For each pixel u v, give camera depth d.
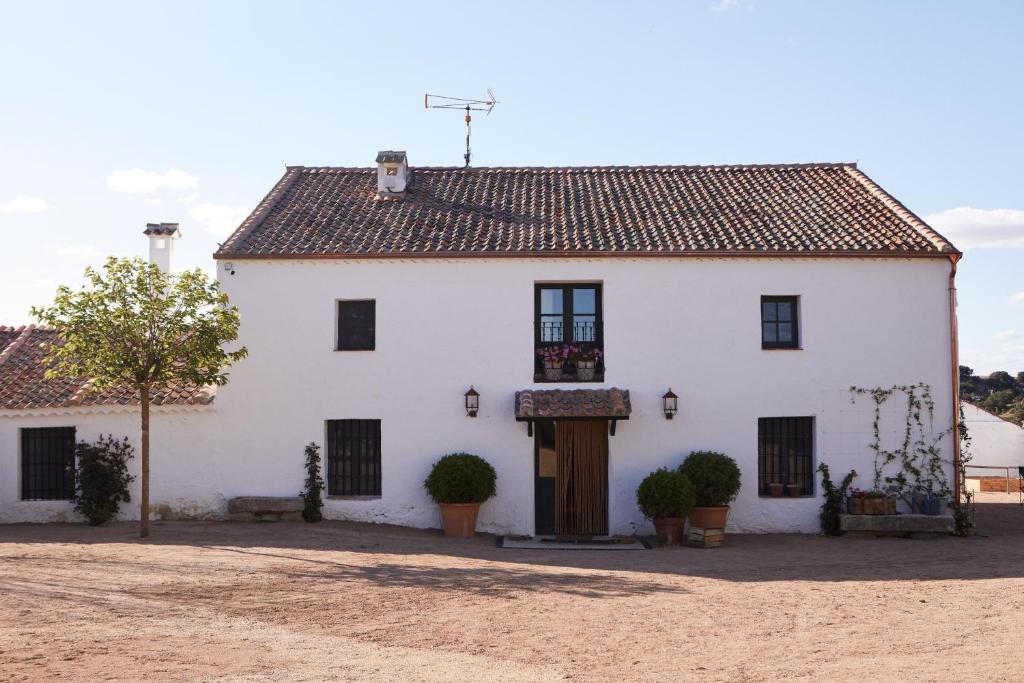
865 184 20.78
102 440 17.38
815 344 17.42
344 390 17.41
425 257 17.33
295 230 18.41
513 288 17.44
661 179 21.33
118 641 8.61
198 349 15.14
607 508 17.23
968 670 7.83
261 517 17.14
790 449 17.64
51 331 20.14
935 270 17.58
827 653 8.61
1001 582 12.34
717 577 12.79
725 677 7.78
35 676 7.44
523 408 16.55
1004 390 57.25
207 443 17.36
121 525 16.80
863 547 15.66
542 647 8.83
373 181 21.28
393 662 8.17
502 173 21.75
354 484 17.64
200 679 7.48
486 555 14.70
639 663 8.27
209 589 11.15
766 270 17.47
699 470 16.44
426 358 17.41
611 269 17.42
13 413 17.34
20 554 13.19
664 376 17.33
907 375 17.45
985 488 28.55
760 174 21.62
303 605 10.48
